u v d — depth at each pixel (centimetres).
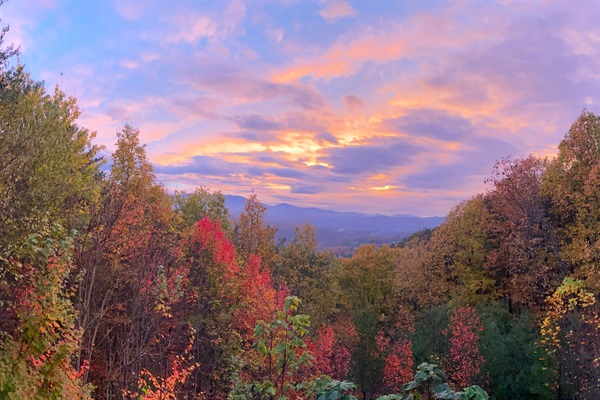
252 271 2491
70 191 1480
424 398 354
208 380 1959
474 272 3562
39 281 897
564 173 2748
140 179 2273
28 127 1392
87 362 1216
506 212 3128
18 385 825
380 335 2869
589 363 1986
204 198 4497
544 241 2811
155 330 1540
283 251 4575
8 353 857
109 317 1414
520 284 3008
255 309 2102
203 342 2067
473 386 328
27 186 1324
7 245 1031
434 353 2689
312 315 3450
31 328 870
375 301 4762
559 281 2525
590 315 2059
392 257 5300
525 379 2398
